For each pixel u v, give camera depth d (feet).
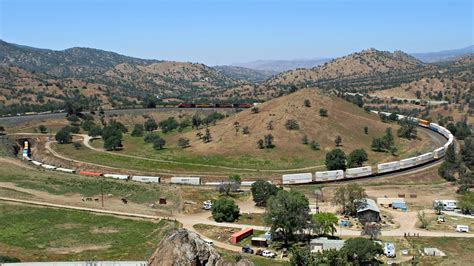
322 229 438.81
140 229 448.65
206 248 141.90
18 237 414.82
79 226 450.30
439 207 522.47
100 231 439.22
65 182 613.93
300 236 442.09
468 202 529.45
